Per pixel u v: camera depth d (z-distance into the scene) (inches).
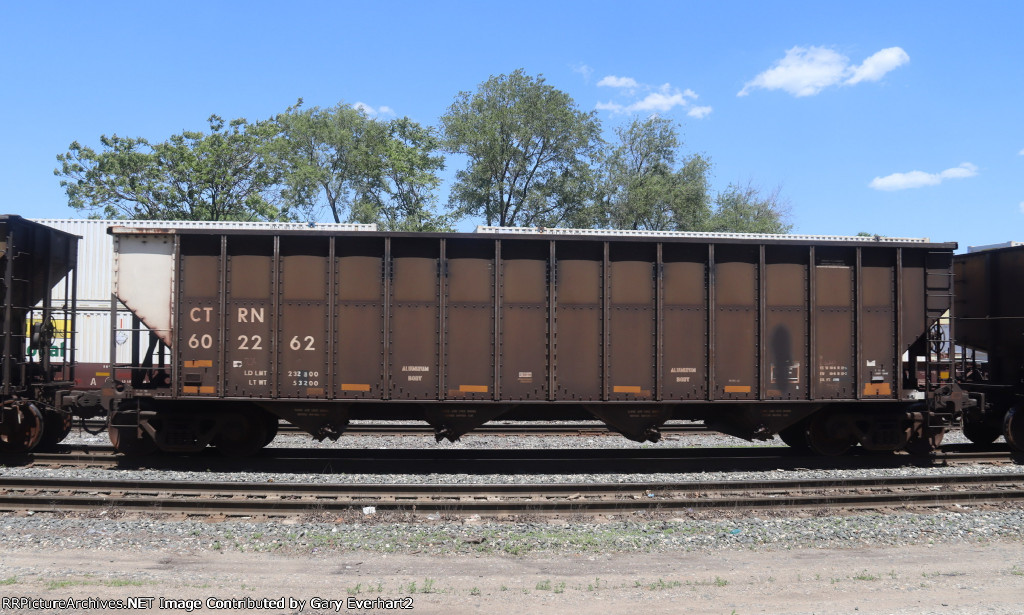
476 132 1647.4
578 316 417.4
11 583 227.8
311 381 412.2
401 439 559.2
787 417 438.3
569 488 366.6
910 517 330.6
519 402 414.0
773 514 336.2
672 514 332.8
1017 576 246.4
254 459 434.0
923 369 551.2
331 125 1626.5
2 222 413.4
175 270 411.8
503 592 225.3
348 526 311.0
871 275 437.7
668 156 1815.9
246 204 1599.4
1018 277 470.9
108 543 280.7
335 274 413.1
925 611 208.1
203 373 413.1
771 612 206.7
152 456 439.2
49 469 410.0
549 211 1772.9
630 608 209.6
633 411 430.6
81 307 826.8
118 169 1525.6
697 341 423.5
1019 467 439.8
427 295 414.9
